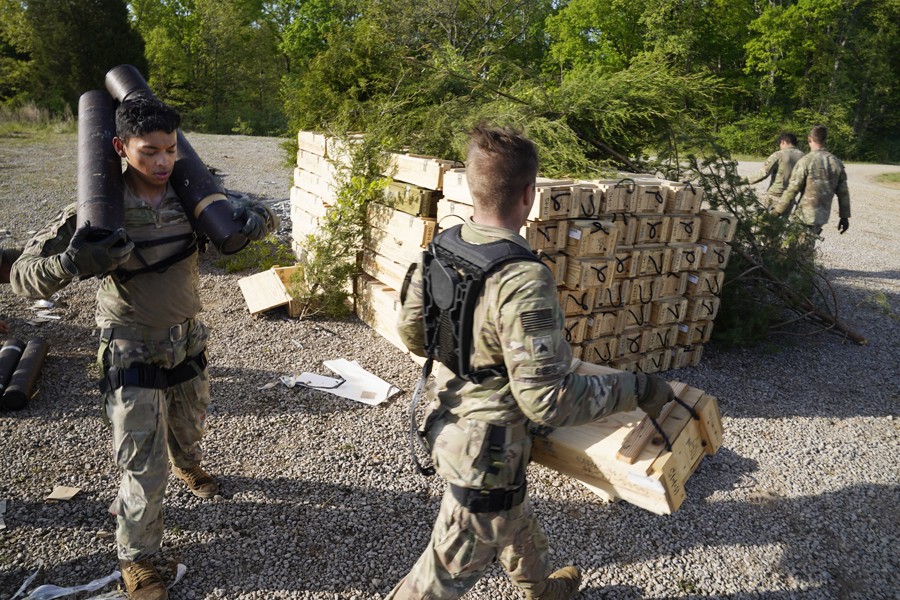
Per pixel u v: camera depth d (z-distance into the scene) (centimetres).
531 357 146
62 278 192
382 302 498
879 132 3597
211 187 231
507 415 163
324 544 273
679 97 525
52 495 292
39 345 420
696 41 3022
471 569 176
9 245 225
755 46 3133
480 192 162
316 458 338
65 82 2666
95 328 498
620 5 2933
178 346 236
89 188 205
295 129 689
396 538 279
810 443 387
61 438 344
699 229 458
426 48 644
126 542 226
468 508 167
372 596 245
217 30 3847
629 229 419
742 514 312
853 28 3294
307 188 638
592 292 409
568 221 385
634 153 552
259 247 675
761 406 435
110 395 223
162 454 229
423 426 178
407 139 500
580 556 276
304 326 525
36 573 246
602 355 438
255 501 298
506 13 1248
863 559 285
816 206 692
